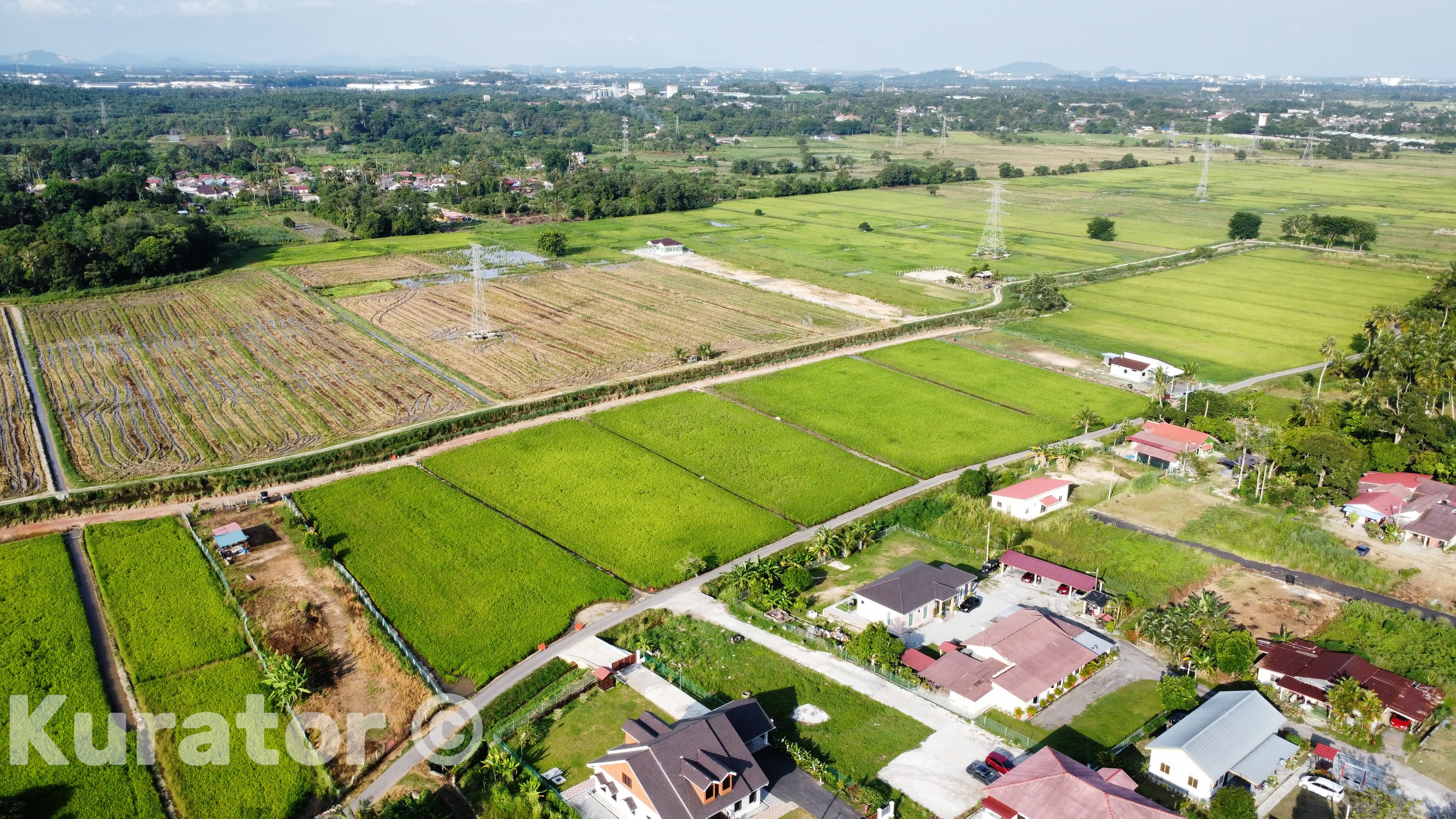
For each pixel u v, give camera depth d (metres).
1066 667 71.56
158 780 61.94
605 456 112.81
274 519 97.38
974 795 60.53
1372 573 87.56
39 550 90.06
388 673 72.38
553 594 83.62
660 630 78.88
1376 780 61.34
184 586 84.25
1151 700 70.69
